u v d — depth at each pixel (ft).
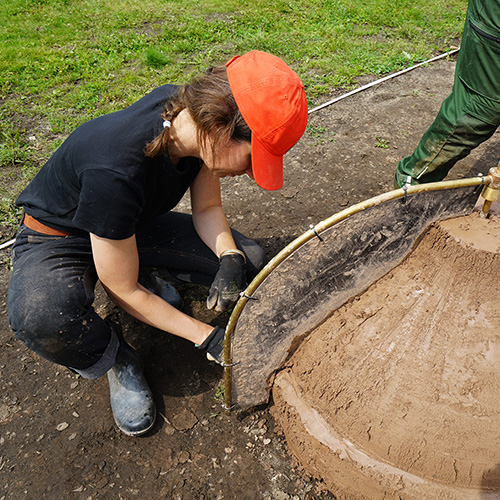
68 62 14.56
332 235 4.72
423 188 4.86
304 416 5.48
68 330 5.08
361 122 12.29
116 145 4.51
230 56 15.20
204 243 6.49
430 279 5.44
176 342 7.04
